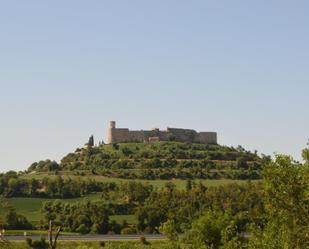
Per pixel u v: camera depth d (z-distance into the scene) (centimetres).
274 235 5438
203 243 9275
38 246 13350
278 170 5197
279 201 5203
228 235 8888
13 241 13662
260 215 5634
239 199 19962
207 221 9556
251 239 5781
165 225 9406
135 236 15975
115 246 12875
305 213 5138
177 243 9231
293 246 5134
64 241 14288
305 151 5284
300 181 5144
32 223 19575
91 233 18838
